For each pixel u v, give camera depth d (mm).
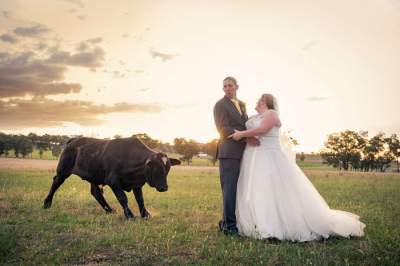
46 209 9266
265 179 6414
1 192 13180
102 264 4848
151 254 5312
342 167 109812
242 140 6852
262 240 6008
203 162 102625
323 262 4793
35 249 5426
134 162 8430
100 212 9180
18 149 98312
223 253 5211
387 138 109250
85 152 9242
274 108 6875
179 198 12352
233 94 6984
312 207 6250
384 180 29203
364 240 6008
